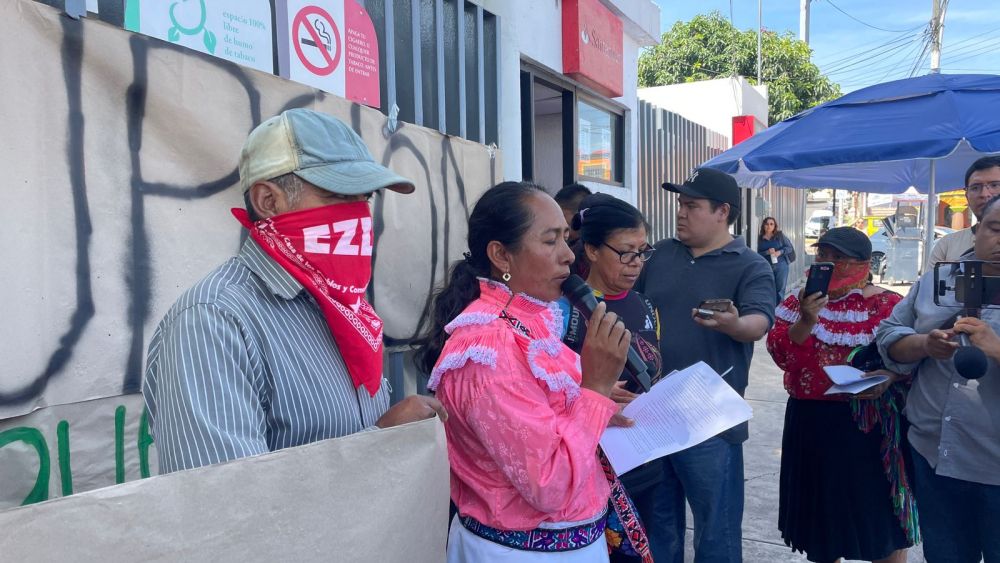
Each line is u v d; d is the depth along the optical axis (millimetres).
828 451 2936
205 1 2061
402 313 2801
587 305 1737
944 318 2484
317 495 1096
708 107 11570
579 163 5406
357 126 2527
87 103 1633
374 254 2631
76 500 852
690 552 3717
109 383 1702
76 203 1616
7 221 1471
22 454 1542
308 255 1240
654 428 1967
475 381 1514
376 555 1187
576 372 1710
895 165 5227
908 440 2654
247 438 1097
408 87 3150
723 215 2963
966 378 2227
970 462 2350
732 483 2795
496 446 1480
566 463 1464
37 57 1522
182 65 1852
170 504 929
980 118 3357
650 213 7547
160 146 1810
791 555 3586
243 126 2043
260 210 1257
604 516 1751
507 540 1589
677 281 2982
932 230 4332
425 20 3297
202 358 1098
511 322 1597
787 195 15180
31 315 1526
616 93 5609
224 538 983
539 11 4457
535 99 5453
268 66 2293
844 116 3895
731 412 1984
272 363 1187
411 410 1360
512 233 1651
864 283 3014
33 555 820
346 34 2619
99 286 1674
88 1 1768
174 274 1851
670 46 19891
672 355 2916
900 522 2871
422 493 1276
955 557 2469
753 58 19188
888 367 2691
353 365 1335
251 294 1208
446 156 3070
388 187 1238
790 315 3172
